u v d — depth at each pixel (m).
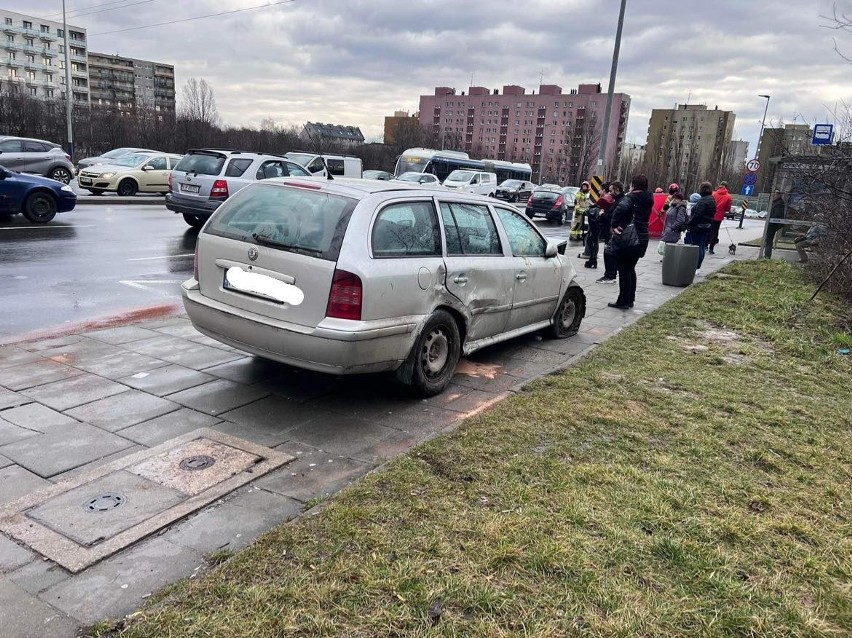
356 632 2.31
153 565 2.75
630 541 2.98
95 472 3.51
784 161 13.25
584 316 8.19
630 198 8.80
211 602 2.45
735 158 119.25
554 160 130.62
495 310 5.79
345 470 3.73
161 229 14.59
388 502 3.23
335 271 4.25
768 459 4.07
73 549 2.81
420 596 2.51
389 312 4.50
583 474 3.66
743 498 3.54
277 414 4.54
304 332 4.27
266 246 4.52
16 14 120.44
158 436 4.07
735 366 6.41
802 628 2.50
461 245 5.39
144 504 3.21
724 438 4.43
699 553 2.93
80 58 132.12
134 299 7.95
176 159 23.70
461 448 3.94
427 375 5.02
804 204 14.03
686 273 11.36
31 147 21.69
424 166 35.97
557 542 2.92
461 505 3.24
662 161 100.50
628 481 3.63
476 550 2.83
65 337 6.10
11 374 5.03
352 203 4.56
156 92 147.25
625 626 2.41
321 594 2.48
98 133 55.62
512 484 3.49
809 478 3.90
